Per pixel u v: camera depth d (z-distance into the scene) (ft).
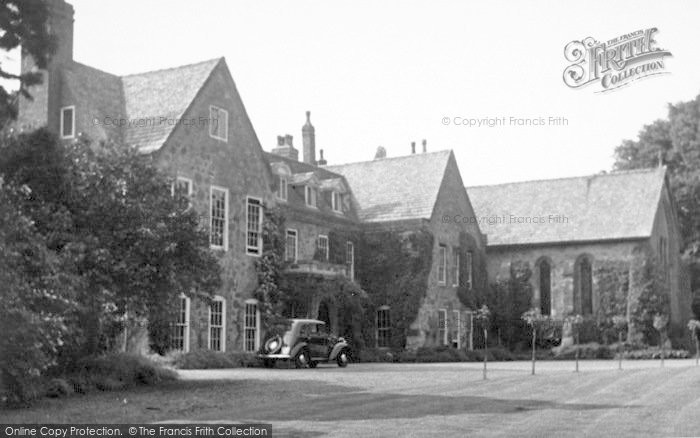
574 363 132.87
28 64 109.29
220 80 116.16
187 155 108.47
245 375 85.10
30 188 65.77
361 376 84.07
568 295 170.81
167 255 69.21
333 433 41.78
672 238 182.29
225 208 114.93
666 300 164.25
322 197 150.00
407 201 157.58
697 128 199.82
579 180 183.93
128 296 69.05
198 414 50.42
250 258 119.85
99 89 113.29
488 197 190.70
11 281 53.98
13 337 52.95
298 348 104.32
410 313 148.77
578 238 170.50
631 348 160.45
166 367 79.66
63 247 65.87
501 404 54.75
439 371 96.22
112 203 68.59
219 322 112.78
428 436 40.98
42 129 65.87
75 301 63.41
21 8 60.49
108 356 72.08
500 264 178.29
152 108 111.45
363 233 154.92
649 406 54.60
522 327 173.78
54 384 61.05
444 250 159.84
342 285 131.54
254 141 122.62
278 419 47.09
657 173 176.86
